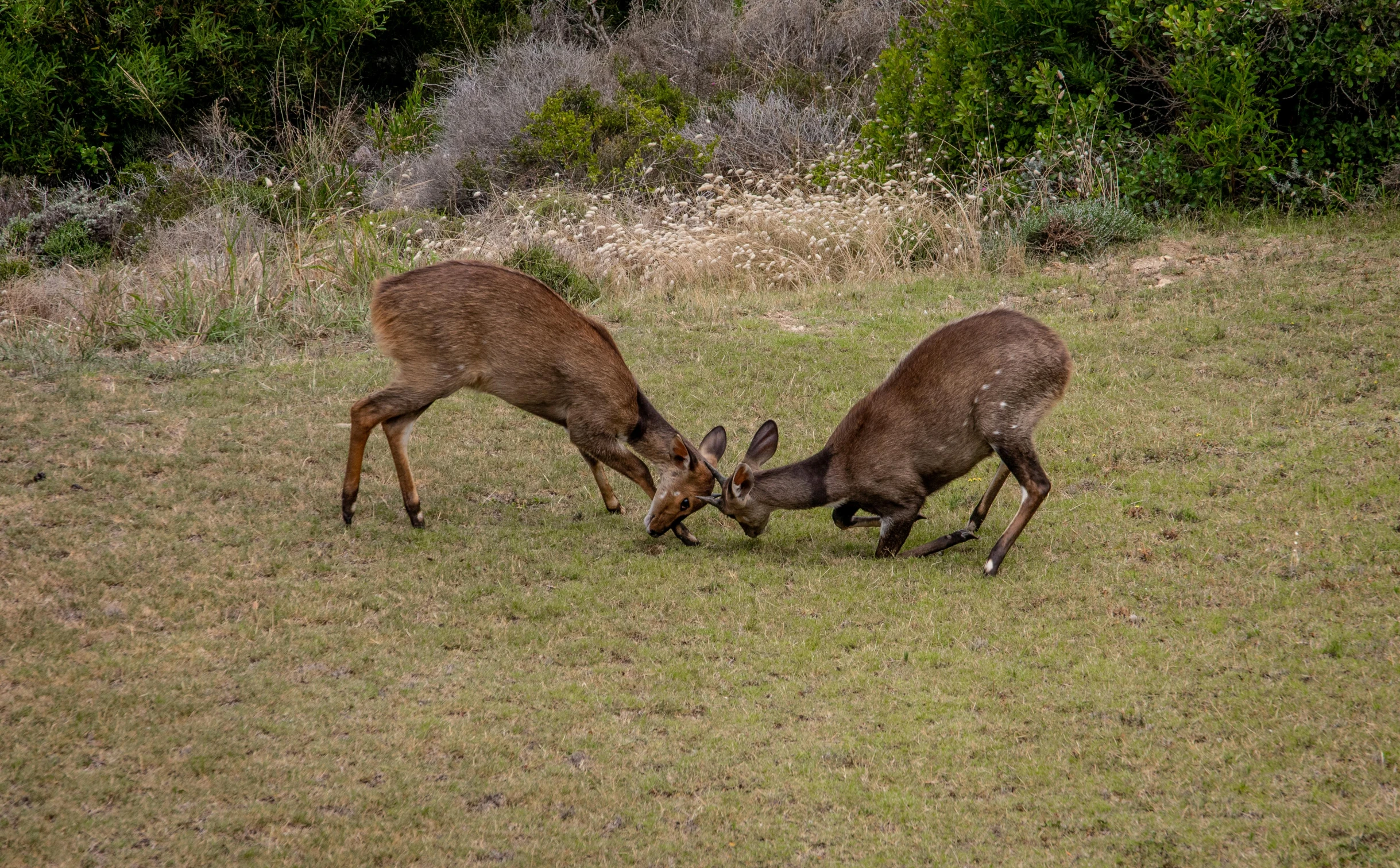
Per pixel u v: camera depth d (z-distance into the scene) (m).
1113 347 13.73
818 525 11.04
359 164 25.55
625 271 17.66
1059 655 8.38
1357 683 7.62
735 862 6.46
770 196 20.08
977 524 10.37
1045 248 17.25
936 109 20.00
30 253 21.06
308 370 13.88
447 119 25.98
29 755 7.08
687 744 7.50
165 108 24.92
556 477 11.62
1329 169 17.67
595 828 6.72
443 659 8.42
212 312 15.26
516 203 20.30
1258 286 14.91
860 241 18.09
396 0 27.25
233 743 7.31
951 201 19.22
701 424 12.56
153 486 10.61
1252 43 17.44
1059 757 7.24
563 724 7.68
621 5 31.27
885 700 7.93
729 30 28.25
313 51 26.27
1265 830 6.43
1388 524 9.61
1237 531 9.86
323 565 9.58
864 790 7.02
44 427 11.55
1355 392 12.05
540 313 10.13
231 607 8.89
